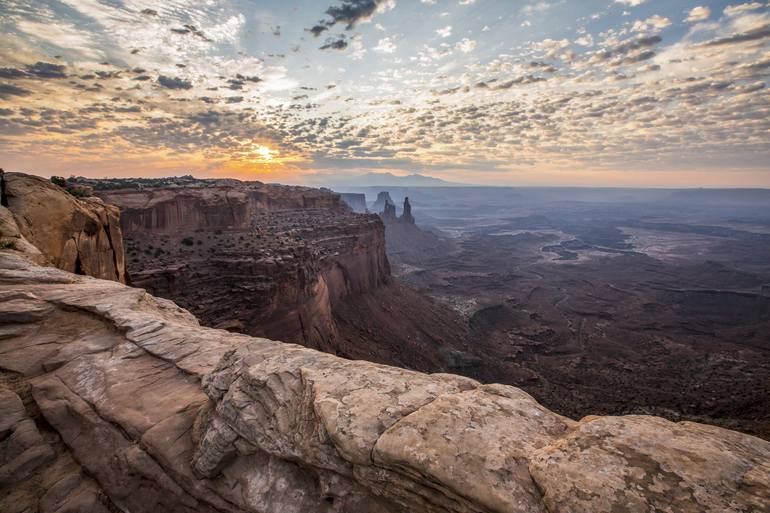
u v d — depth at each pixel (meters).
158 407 8.46
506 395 6.00
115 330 12.24
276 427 6.18
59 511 6.60
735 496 3.46
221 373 7.88
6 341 11.30
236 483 6.31
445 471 4.42
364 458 5.04
